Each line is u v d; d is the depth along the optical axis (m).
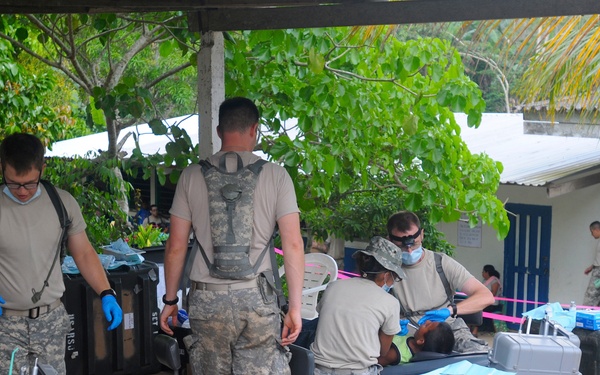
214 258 3.82
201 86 5.77
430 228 11.95
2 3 5.29
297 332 3.89
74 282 5.51
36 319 4.02
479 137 15.54
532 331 6.09
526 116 12.23
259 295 3.83
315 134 7.96
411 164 8.81
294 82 7.64
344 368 4.61
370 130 8.06
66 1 5.28
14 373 3.94
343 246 14.81
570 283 13.23
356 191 10.96
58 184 9.09
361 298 4.69
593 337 5.59
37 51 12.80
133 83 7.05
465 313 5.32
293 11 5.35
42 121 11.22
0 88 9.91
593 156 12.91
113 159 8.80
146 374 5.88
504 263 13.91
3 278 3.96
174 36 7.32
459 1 4.91
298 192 7.72
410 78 8.16
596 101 7.69
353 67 7.87
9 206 3.96
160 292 6.46
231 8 5.51
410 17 5.06
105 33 8.31
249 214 3.82
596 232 12.38
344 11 5.23
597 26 6.68
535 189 13.57
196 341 3.96
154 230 10.66
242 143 4.00
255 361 3.89
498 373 4.22
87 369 5.58
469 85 7.54
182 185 3.97
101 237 9.23
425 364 4.98
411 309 5.54
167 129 6.94
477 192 8.56
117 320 4.27
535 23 6.13
